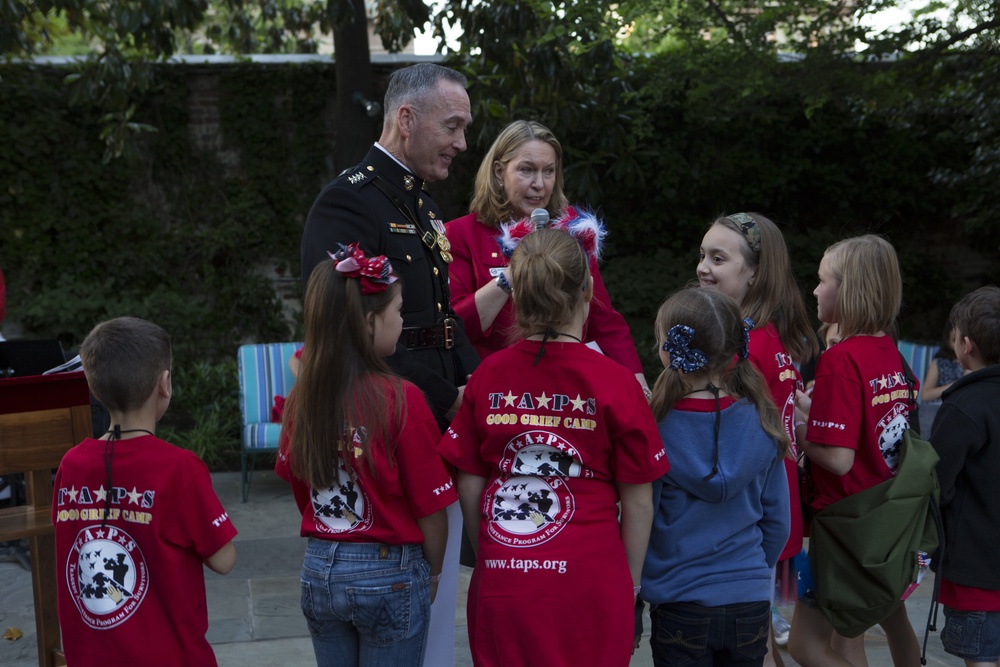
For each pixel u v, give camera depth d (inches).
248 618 144.5
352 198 94.7
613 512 80.0
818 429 97.1
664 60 273.9
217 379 273.3
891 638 107.9
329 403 78.2
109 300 288.5
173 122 298.7
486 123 265.6
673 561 85.4
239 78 301.1
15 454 108.9
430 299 99.1
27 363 137.1
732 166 311.9
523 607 76.5
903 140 313.4
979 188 296.2
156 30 235.3
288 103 304.3
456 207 309.4
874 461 98.0
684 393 86.0
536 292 78.3
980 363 102.0
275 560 173.5
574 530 77.7
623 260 313.6
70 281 289.1
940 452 99.0
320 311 78.7
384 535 79.7
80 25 261.1
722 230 102.2
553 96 253.1
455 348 101.5
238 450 255.6
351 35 266.4
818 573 98.7
